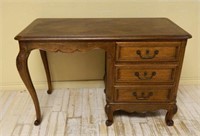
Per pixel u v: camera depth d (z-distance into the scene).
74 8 1.64
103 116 1.54
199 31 1.75
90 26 1.36
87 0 1.62
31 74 1.84
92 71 1.87
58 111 1.60
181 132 1.38
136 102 1.36
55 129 1.41
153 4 1.66
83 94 1.83
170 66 1.25
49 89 1.81
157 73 1.27
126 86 1.31
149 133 1.38
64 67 1.83
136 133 1.38
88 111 1.60
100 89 1.91
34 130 1.40
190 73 1.91
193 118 1.52
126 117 1.53
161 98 1.35
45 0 1.61
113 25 1.38
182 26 1.74
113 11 1.67
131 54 1.22
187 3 1.67
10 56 1.75
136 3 1.65
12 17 1.63
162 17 1.69
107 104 1.38
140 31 1.24
